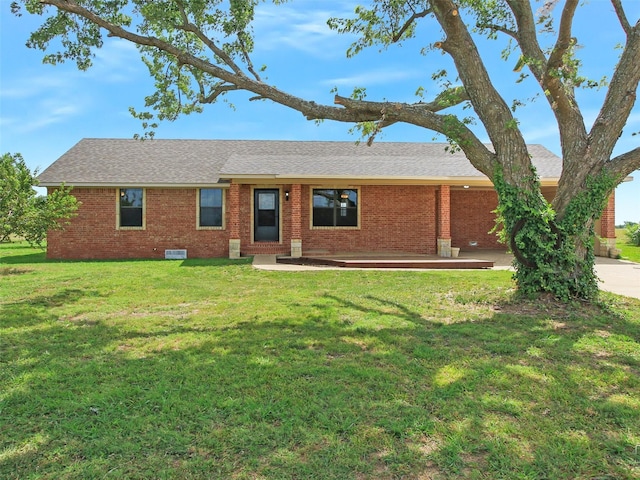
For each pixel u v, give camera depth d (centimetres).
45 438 263
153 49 927
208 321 571
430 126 716
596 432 268
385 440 259
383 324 544
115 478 222
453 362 396
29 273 1059
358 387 338
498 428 272
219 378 359
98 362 404
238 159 1542
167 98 955
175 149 1806
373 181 1404
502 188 687
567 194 674
